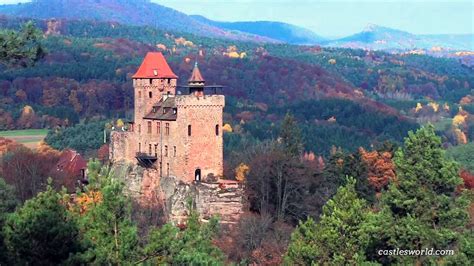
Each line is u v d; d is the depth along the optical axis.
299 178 109.75
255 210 110.25
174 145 112.00
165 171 114.12
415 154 55.72
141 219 92.94
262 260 86.31
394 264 53.50
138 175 116.62
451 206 54.94
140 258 39.69
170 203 108.44
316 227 58.34
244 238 92.50
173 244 39.94
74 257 37.09
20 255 37.91
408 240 53.31
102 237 39.59
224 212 106.69
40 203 40.72
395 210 55.81
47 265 38.03
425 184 55.22
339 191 58.19
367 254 55.34
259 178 109.69
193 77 111.94
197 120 111.38
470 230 57.19
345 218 55.09
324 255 55.19
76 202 47.50
